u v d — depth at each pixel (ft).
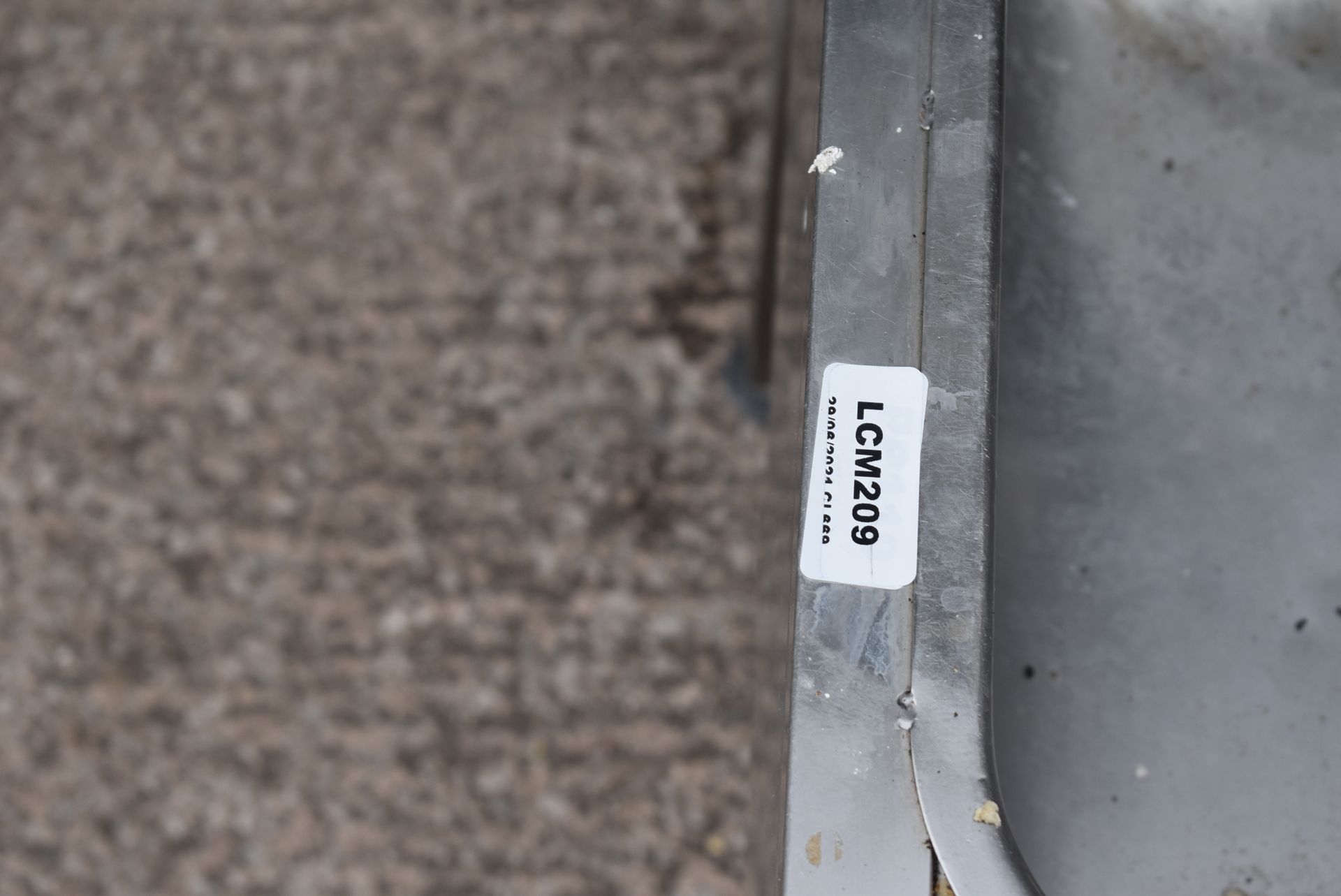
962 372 1.81
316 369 4.71
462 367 4.62
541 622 4.50
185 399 4.79
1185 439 2.13
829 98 1.88
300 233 4.76
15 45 4.97
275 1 4.85
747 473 4.43
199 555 4.74
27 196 4.95
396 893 4.52
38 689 4.81
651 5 4.62
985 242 1.82
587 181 4.60
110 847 4.73
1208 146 2.20
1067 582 2.12
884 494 1.80
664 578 4.44
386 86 4.75
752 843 2.69
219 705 4.68
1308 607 2.08
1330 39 2.22
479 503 4.57
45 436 4.87
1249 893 1.99
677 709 4.41
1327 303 2.15
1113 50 2.24
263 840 4.63
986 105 1.85
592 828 4.42
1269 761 2.04
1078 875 2.01
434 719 4.54
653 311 4.54
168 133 4.89
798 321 2.04
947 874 1.71
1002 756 2.07
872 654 1.77
